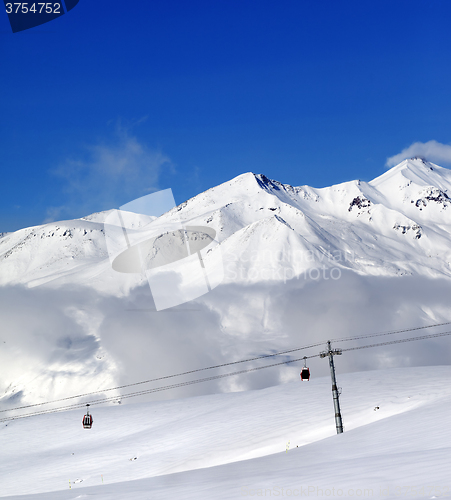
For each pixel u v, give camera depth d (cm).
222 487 1227
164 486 1655
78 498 1516
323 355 3534
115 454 5566
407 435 2094
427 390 5028
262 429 5084
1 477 5509
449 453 1171
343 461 1484
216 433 5419
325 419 4866
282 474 1323
